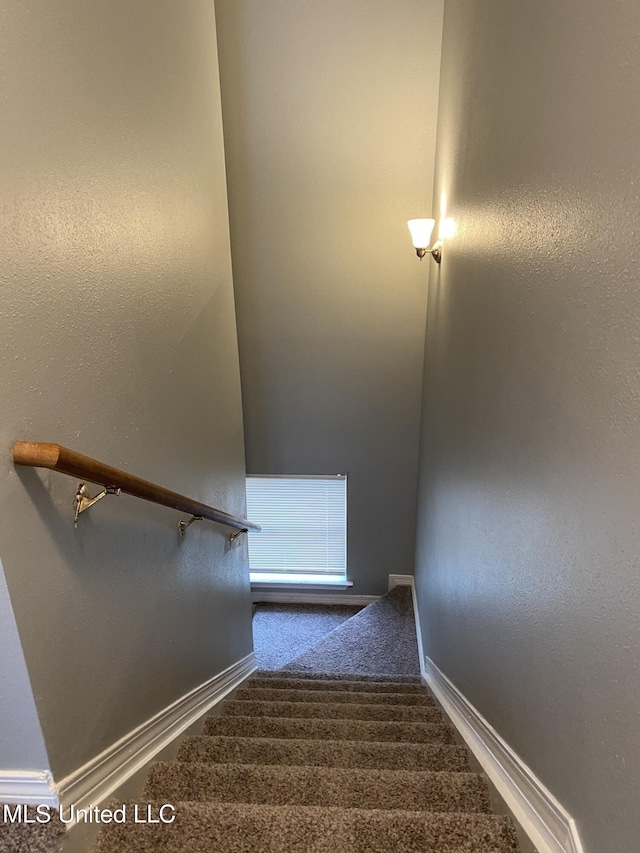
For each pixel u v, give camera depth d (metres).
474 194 1.84
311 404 4.11
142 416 1.45
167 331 1.64
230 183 3.42
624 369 0.75
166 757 1.53
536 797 1.07
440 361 2.74
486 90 1.66
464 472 1.97
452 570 2.18
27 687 0.96
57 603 1.04
